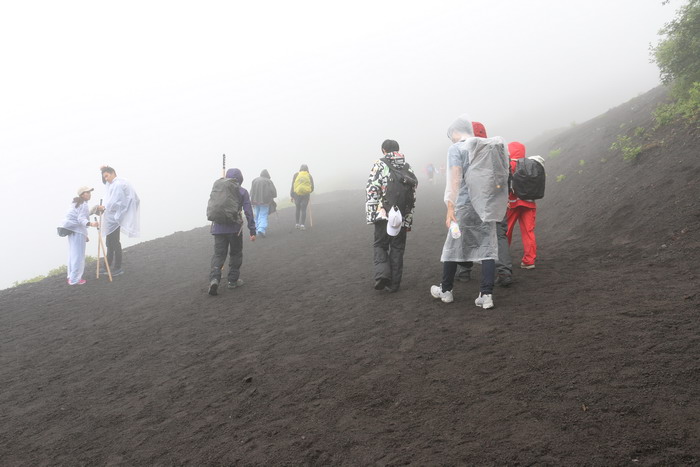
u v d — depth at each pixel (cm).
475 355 331
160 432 296
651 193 611
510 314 402
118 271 817
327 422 275
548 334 339
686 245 453
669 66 847
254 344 443
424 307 472
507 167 427
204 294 656
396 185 520
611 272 462
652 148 755
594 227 645
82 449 286
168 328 523
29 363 451
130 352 460
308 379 344
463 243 437
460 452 218
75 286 761
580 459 195
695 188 542
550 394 255
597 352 292
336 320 480
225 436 279
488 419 244
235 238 657
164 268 866
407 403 281
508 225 558
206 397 340
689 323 304
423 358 345
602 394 243
